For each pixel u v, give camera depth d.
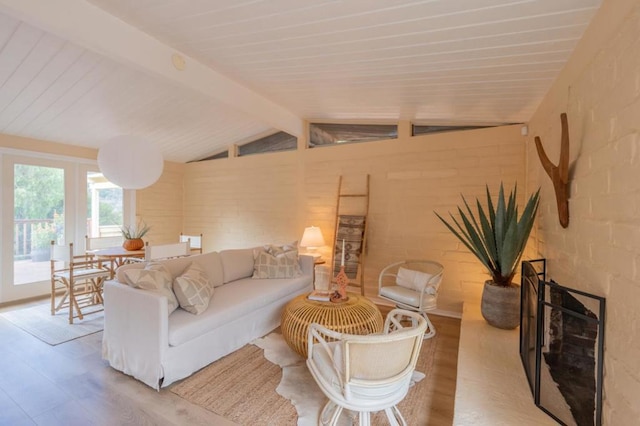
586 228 1.58
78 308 3.51
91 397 2.10
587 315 1.44
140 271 2.42
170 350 2.21
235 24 2.09
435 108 3.31
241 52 2.50
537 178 2.79
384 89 2.94
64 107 3.50
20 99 3.24
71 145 4.54
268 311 3.17
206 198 5.76
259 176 5.15
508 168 3.35
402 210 3.94
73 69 2.82
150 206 5.54
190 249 4.40
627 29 1.20
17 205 4.11
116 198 5.12
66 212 4.56
